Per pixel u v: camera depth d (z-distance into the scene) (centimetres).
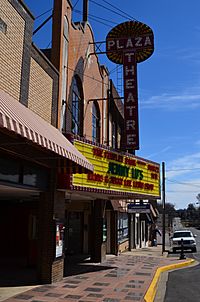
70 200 2066
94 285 1266
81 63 1842
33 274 1452
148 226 4588
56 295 1077
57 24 1530
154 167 2047
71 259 2111
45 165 1249
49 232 1289
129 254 2781
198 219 16312
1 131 855
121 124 3044
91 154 1520
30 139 775
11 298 1017
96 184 1528
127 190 1759
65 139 1322
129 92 1936
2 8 1055
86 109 1927
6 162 1019
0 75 1041
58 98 1480
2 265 1733
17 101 1114
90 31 1994
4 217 2144
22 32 1180
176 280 1526
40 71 1325
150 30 1986
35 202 1928
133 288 1227
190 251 3556
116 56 2036
